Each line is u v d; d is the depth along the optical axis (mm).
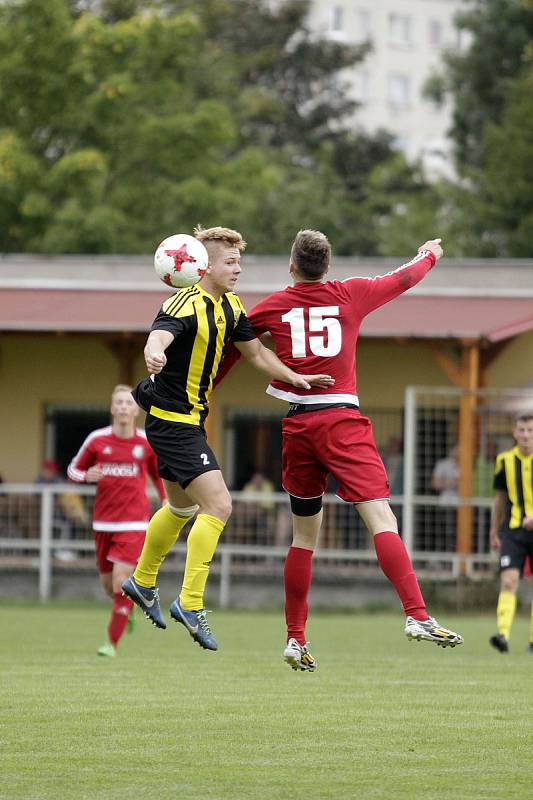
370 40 182250
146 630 47344
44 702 23609
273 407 68438
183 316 22109
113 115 110750
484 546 58406
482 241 113750
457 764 17891
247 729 20672
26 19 108625
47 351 69938
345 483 22312
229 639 42344
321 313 22797
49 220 107312
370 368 66625
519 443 39562
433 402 63938
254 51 172375
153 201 112125
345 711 22859
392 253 133625
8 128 109000
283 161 152250
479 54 141750
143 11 142625
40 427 69875
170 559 59969
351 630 47500
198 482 22266
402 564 21781
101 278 74250
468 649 39688
